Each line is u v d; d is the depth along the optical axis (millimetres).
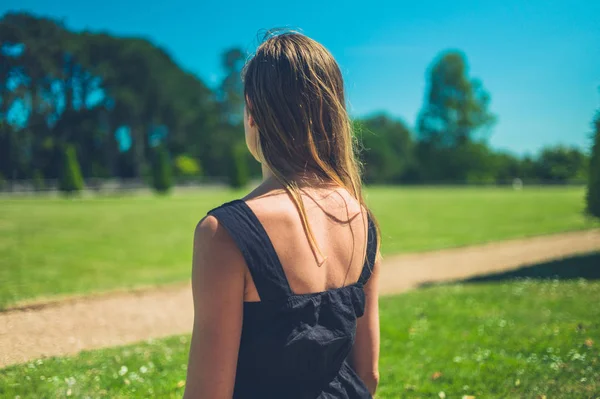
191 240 15344
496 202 32562
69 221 19516
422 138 72438
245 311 952
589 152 10992
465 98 70250
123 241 14773
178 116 67250
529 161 65875
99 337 5531
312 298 984
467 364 4734
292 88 1067
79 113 56719
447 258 12656
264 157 1093
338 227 1085
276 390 989
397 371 4652
